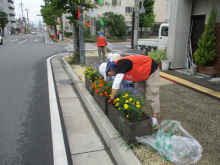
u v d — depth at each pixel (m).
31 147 2.92
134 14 15.56
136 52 13.40
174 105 4.05
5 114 4.01
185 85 5.37
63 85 5.98
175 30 6.88
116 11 30.00
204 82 5.59
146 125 2.64
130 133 2.57
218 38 5.93
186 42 7.21
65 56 11.45
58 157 2.70
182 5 6.71
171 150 2.37
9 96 5.03
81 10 7.60
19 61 10.04
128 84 3.64
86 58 10.17
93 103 4.03
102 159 2.62
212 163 2.32
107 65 2.96
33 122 3.68
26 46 18.48
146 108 3.86
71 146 2.91
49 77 6.90
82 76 6.43
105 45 8.41
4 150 2.86
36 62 9.84
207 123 3.30
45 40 28.89
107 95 3.51
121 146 2.58
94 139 3.09
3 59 10.55
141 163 2.29
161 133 2.70
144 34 30.75
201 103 4.15
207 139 2.83
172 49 7.11
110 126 3.11
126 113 2.75
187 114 3.64
